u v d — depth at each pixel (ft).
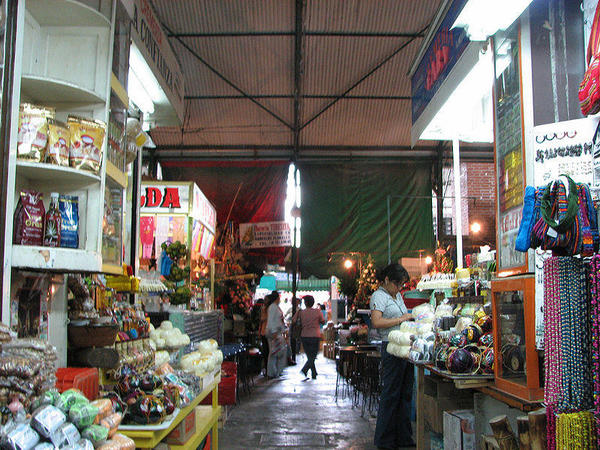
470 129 17.42
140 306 13.33
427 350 12.85
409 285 30.37
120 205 10.27
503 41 10.89
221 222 41.55
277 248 42.27
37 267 7.66
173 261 18.95
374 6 29.14
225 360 23.84
